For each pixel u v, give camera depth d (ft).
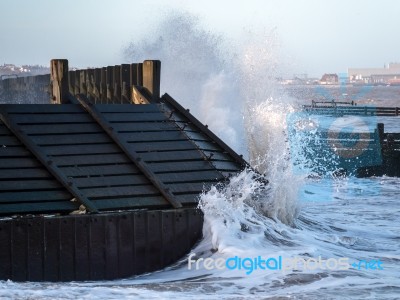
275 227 142.31
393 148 309.83
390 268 124.06
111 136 149.89
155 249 126.82
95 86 240.53
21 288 108.47
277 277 114.83
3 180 132.87
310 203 218.18
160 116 161.89
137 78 187.52
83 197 130.62
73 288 108.68
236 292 107.14
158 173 143.74
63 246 120.26
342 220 181.06
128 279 121.90
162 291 107.65
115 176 140.46
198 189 141.69
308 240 140.77
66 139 147.64
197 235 131.34
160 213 127.34
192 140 155.74
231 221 134.41
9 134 145.79
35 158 139.54
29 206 127.65
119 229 123.85
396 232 164.25
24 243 118.11
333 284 111.45
